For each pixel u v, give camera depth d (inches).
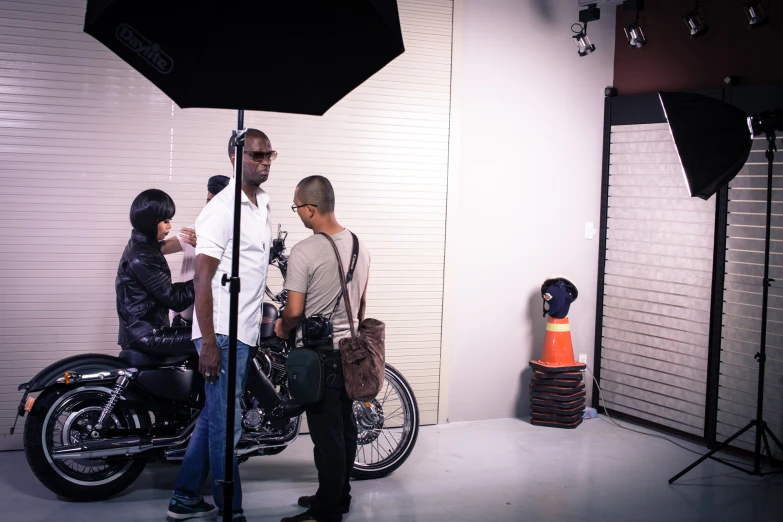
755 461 153.9
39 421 128.2
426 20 176.2
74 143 154.9
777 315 158.7
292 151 168.7
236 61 75.6
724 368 168.6
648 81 186.2
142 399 132.9
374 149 174.6
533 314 192.4
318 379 116.6
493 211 186.2
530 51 186.7
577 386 186.1
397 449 149.9
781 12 155.8
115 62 156.0
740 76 164.4
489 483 147.3
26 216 153.4
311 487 142.6
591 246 197.6
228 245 116.1
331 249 120.3
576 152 193.6
